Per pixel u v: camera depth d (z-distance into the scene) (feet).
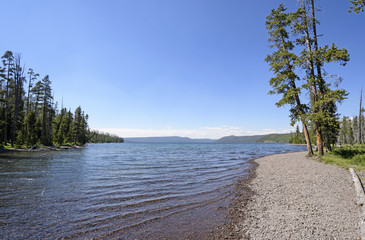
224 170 62.44
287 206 26.43
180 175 53.31
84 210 26.81
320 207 24.93
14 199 30.96
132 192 35.91
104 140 567.18
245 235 19.31
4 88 159.43
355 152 70.64
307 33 69.97
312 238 17.25
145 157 112.37
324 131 74.95
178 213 25.95
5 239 18.84
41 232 20.42
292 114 78.33
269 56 79.25
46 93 179.83
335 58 59.11
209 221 23.27
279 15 78.07
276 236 18.25
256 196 32.81
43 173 53.57
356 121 283.38
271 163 77.56
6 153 111.75
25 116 162.71
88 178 48.01
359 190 24.39
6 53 143.54
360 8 52.13
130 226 22.02
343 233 17.71
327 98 61.36
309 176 44.86
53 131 201.16
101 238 19.25
